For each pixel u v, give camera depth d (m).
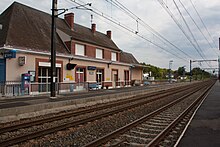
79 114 14.15
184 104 19.06
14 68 23.80
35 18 32.19
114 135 8.54
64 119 12.62
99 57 40.72
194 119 12.36
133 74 54.09
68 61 31.25
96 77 38.47
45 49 27.59
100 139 7.66
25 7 32.03
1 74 23.50
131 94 26.25
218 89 39.41
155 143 7.60
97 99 19.72
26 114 12.98
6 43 23.31
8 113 11.96
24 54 24.70
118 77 45.53
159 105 18.73
